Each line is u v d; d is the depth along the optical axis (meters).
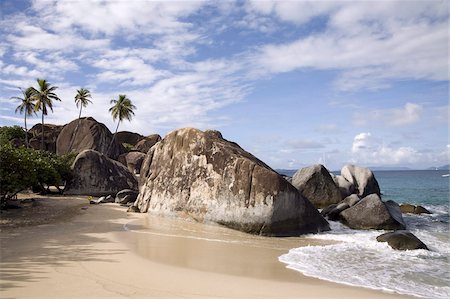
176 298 7.48
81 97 57.09
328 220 19.62
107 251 11.36
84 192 32.75
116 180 34.75
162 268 9.70
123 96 56.47
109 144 52.78
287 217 15.98
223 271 9.72
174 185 19.41
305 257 11.84
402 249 13.15
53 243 12.29
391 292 8.59
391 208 20.17
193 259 10.91
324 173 27.03
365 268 10.75
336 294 8.20
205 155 18.50
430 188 53.03
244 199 16.25
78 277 8.57
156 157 21.55
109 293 7.59
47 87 51.62
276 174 16.28
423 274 10.30
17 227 15.26
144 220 18.11
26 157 19.59
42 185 30.86
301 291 8.30
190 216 17.88
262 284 8.70
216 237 14.71
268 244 13.88
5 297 7.18
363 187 30.61
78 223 16.84
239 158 17.20
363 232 16.98
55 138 57.53
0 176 17.72
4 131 56.19
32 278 8.40
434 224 20.44
